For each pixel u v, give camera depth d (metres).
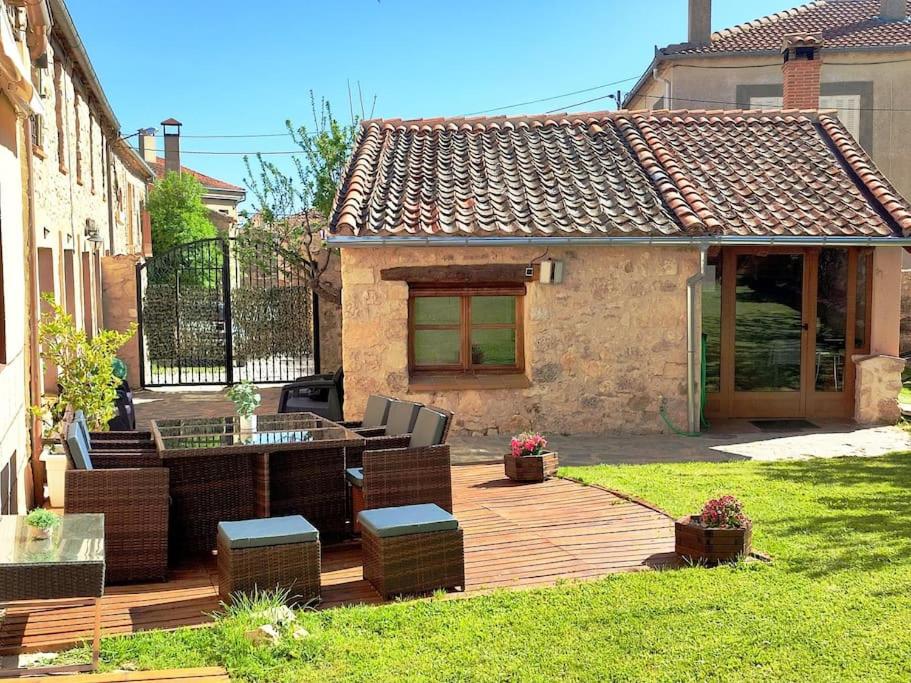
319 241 17.44
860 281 12.84
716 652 4.29
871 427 12.25
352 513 7.05
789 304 12.84
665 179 12.61
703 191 12.45
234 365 18.47
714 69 22.03
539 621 4.75
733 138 14.12
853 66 21.98
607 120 14.63
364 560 5.64
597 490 8.15
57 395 11.84
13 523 4.58
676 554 5.97
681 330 11.72
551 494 8.05
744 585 5.25
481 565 5.92
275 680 4.06
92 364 8.37
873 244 11.77
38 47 8.25
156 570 5.74
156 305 18.25
